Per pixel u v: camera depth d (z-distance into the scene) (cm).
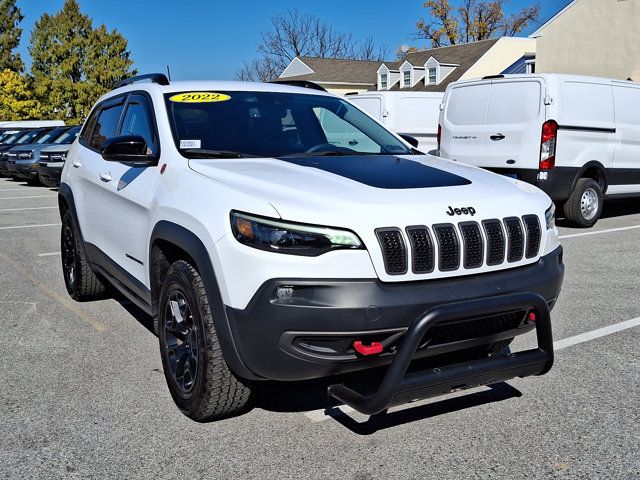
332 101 510
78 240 587
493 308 327
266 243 317
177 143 423
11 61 6316
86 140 600
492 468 327
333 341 318
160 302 393
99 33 4822
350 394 331
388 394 312
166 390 422
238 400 361
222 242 331
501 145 1022
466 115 1076
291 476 321
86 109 4784
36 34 4994
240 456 340
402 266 322
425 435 362
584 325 547
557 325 548
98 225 527
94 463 334
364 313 310
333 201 329
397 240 322
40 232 1080
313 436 361
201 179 374
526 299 338
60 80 4769
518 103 998
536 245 368
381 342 320
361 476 321
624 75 2270
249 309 319
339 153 446
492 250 346
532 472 322
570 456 337
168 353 391
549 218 387
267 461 335
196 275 357
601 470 323
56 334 534
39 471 326
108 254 510
